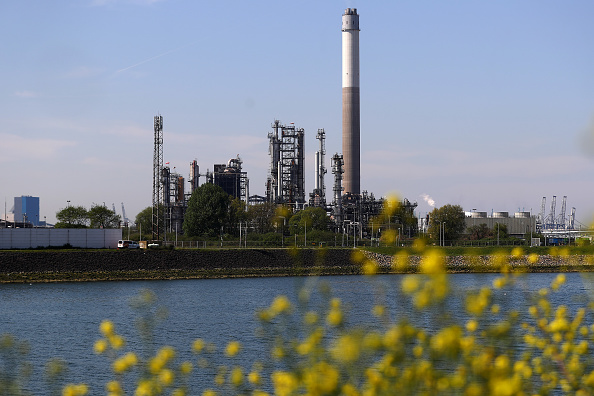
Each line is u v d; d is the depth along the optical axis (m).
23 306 85.69
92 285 114.25
